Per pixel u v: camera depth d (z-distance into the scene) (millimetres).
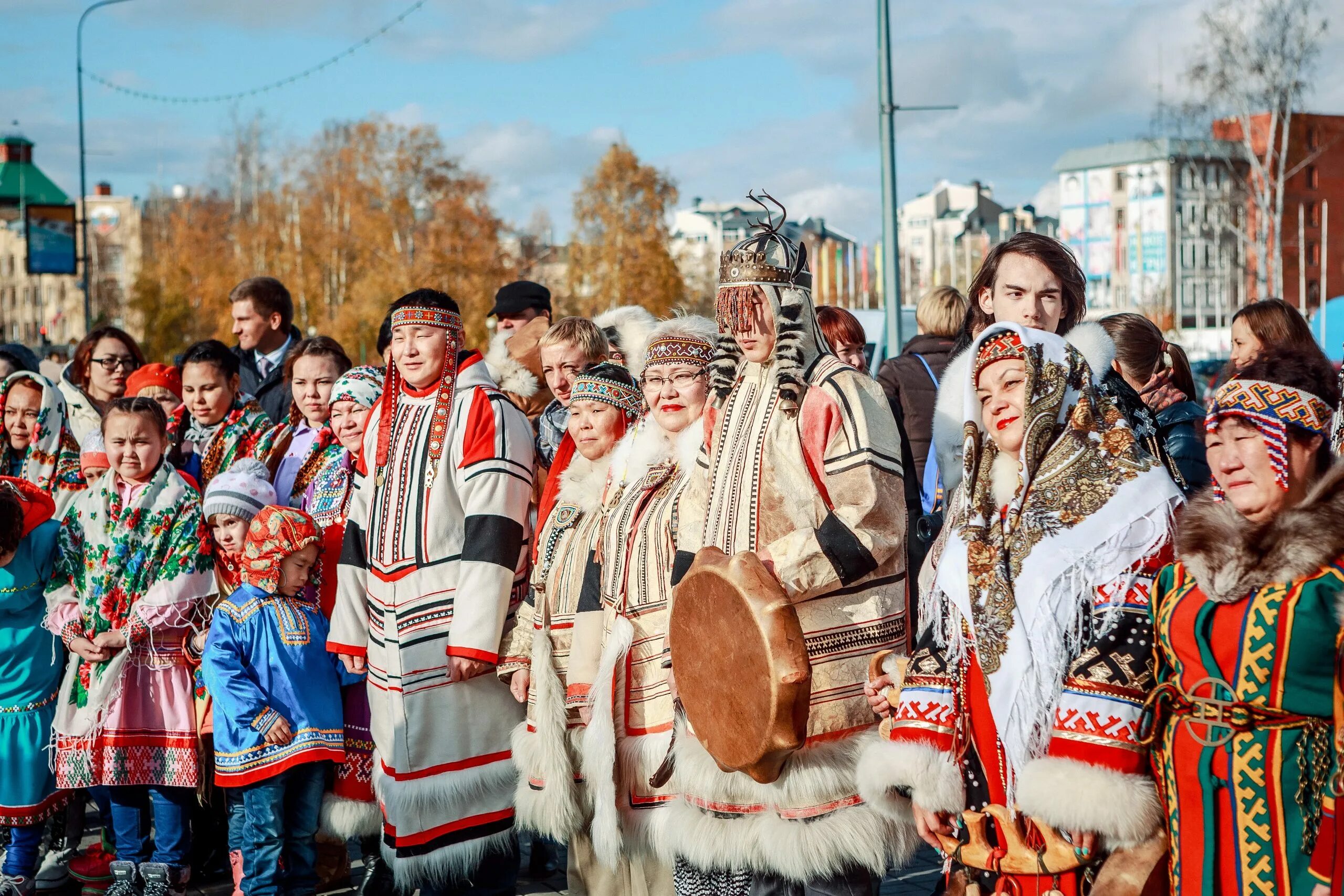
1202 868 2443
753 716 3168
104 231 84438
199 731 4766
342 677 4641
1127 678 2578
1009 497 2834
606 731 3832
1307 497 2428
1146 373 4082
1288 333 4207
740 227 73188
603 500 4195
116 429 4785
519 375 5797
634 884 4059
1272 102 34375
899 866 3432
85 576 4777
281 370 6988
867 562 3299
